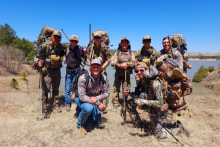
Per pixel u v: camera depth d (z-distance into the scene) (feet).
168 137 9.64
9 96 19.31
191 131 10.74
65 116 13.47
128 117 13.44
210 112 14.67
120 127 11.23
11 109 14.83
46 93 13.98
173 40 11.91
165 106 9.49
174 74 9.19
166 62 9.57
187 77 9.59
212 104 17.60
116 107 16.29
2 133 9.77
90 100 9.82
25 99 18.61
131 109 11.34
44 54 13.01
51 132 10.05
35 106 15.94
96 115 11.70
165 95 9.42
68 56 14.35
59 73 14.47
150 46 15.11
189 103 18.08
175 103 9.99
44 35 13.33
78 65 14.93
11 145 8.47
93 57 14.64
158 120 9.57
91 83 10.15
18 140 9.04
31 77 82.12
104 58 15.28
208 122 12.35
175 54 11.19
